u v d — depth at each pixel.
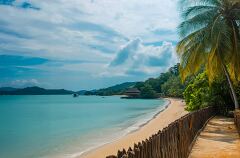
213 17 22.38
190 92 37.69
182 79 24.42
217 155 11.38
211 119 26.39
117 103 111.25
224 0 22.64
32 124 40.91
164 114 47.00
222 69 26.03
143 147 5.63
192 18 22.64
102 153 17.42
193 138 13.91
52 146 22.50
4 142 26.17
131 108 75.50
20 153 20.77
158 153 6.83
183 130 10.52
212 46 20.98
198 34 22.45
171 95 138.62
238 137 15.38
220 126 20.88
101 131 29.72
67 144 22.77
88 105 98.06
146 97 164.50
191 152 11.95
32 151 21.28
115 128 31.61
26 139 27.58
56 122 42.62
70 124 39.03
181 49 23.69
